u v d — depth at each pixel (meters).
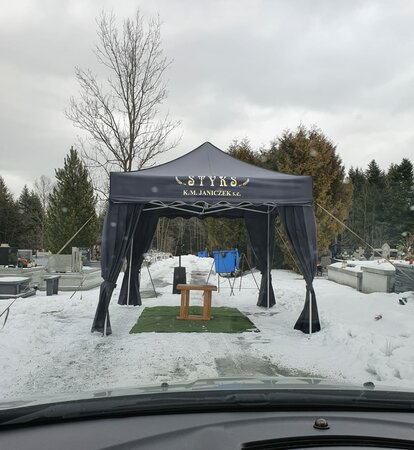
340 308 10.57
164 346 7.53
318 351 7.34
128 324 9.65
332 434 1.93
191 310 11.53
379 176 63.91
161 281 20.09
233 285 17.27
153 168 9.32
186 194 8.56
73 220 33.38
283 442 1.84
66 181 34.06
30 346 7.36
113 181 8.58
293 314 11.16
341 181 22.89
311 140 22.02
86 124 19.28
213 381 2.89
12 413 2.13
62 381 5.68
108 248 8.64
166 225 49.91
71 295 13.89
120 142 19.16
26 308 11.03
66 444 1.91
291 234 9.08
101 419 2.22
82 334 8.47
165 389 2.61
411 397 2.45
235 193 8.63
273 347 7.56
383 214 51.81
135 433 2.01
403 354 6.26
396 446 1.84
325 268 22.55
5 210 57.16
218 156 10.17
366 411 2.34
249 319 10.41
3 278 13.80
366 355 6.60
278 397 2.38
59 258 16.83
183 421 2.16
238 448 1.78
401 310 9.36
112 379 5.77
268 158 24.02
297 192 8.84
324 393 2.47
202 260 36.66
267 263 12.65
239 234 23.72
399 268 13.15
